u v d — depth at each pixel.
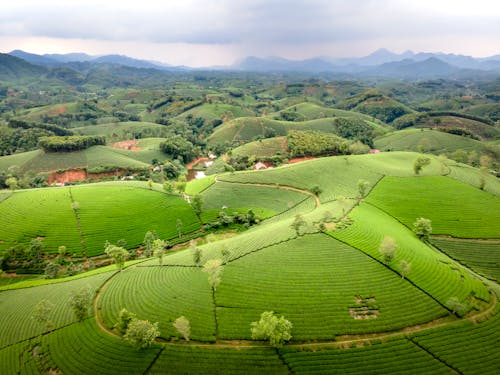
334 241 81.81
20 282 88.44
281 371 48.66
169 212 128.00
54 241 107.25
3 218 114.50
